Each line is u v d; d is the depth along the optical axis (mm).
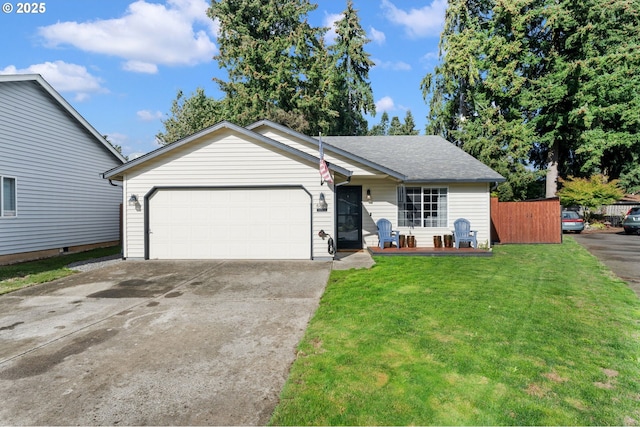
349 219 12492
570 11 20953
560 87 20828
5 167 10664
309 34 27719
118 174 10586
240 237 10484
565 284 7078
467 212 12484
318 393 3260
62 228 12891
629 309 5480
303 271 8758
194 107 31172
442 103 27219
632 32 21922
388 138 16312
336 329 4812
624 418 2873
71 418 3008
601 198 20391
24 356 4207
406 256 10742
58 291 7234
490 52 22688
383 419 2879
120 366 3926
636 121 20734
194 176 10492
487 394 3203
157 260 10398
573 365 3723
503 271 8383
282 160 10391
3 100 10609
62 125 12930
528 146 22375
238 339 4633
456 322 4945
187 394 3342
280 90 25641
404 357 3926
